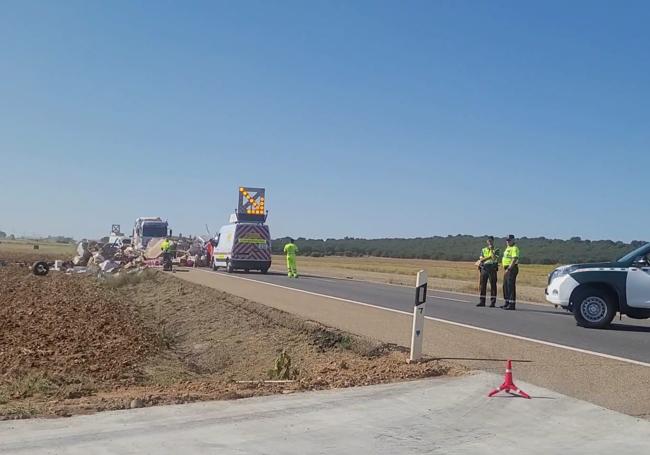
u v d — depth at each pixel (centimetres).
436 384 941
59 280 3784
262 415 779
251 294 2362
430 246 15175
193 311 2195
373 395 878
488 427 741
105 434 698
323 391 907
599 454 656
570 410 805
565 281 1641
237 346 1598
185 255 5038
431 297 2520
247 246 3962
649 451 664
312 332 1493
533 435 714
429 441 692
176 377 1218
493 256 2148
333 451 659
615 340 1402
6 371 1209
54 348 1491
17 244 15188
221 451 652
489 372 1019
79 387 1035
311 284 3086
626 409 817
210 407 814
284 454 648
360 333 1412
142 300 2762
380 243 16175
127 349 1520
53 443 666
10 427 721
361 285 3180
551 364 1092
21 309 2262
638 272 1586
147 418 762
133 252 5109
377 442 688
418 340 1112
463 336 1403
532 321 1744
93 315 2128
